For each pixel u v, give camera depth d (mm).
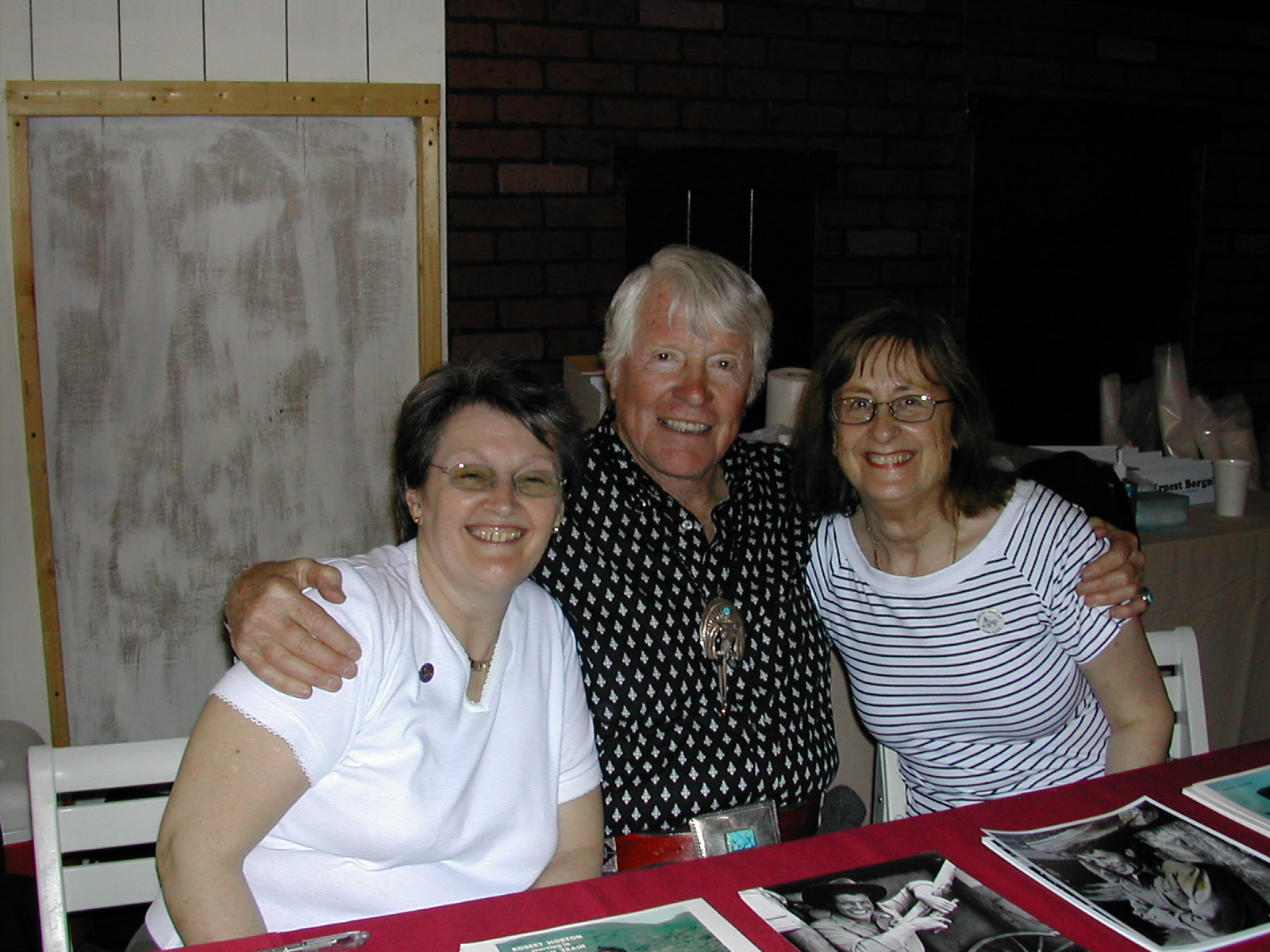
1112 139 4379
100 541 2977
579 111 3533
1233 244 4715
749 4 3695
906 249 4121
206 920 1117
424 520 1376
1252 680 2887
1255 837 1261
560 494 1388
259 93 2902
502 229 3508
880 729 1766
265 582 1236
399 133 3064
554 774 1414
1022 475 2311
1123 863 1193
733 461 1830
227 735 1167
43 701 2980
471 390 1364
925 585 1632
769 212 3900
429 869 1288
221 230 2957
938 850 1228
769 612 1707
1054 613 1610
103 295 2889
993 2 4055
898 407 1588
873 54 3910
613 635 1595
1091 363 4555
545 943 1021
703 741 1602
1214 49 4480
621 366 1703
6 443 2854
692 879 1157
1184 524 2809
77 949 2316
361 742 1248
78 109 2775
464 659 1333
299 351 3078
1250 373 4863
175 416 2996
